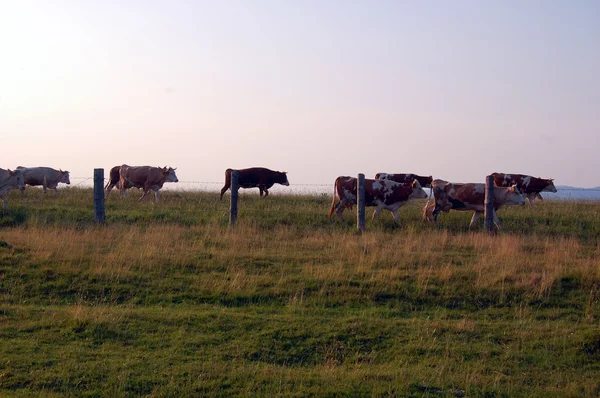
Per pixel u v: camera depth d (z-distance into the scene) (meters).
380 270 13.48
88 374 8.48
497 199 20.47
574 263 14.35
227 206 22.06
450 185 20.50
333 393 8.17
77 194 25.62
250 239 16.48
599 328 10.68
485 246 16.23
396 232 18.86
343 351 9.74
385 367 9.18
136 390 8.16
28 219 18.86
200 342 9.77
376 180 20.67
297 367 9.20
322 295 12.11
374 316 11.21
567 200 27.47
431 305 11.95
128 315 10.72
